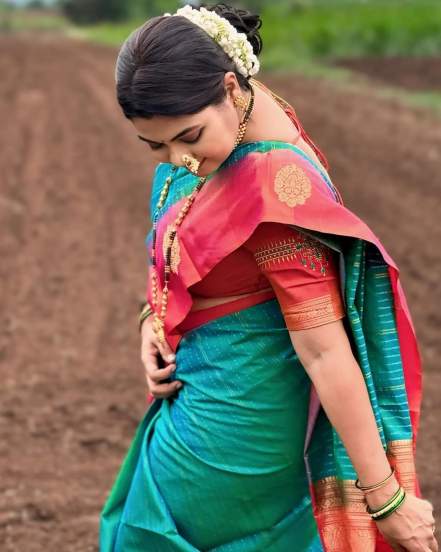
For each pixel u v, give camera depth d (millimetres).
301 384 2896
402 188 13305
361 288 2736
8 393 7137
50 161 16281
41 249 11266
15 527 5102
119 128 19500
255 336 2865
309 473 2895
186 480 2967
